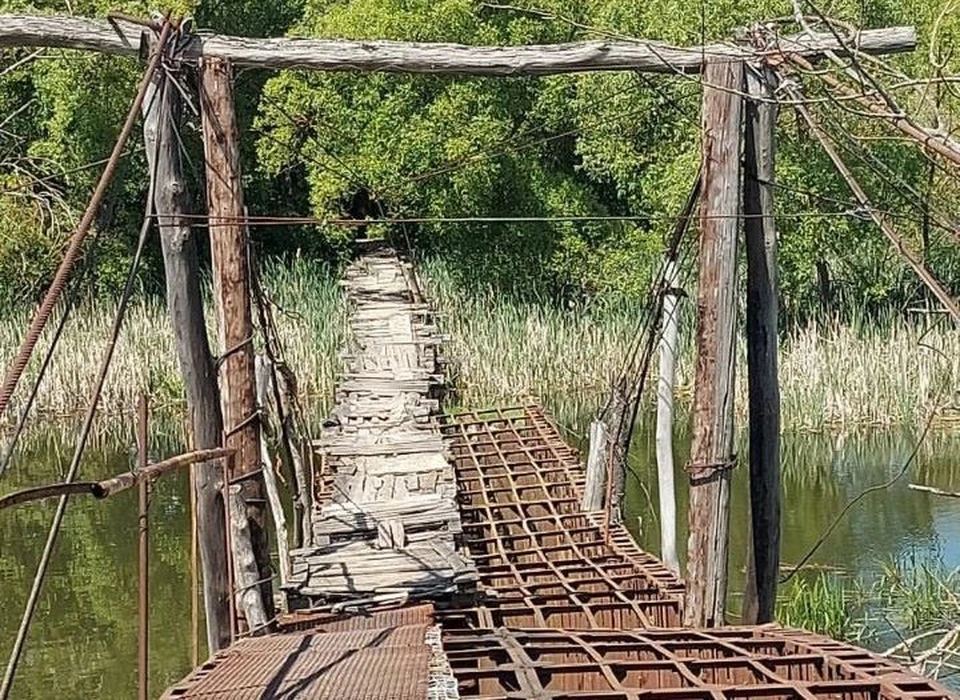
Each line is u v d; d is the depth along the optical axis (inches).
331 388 771.4
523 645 242.4
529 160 998.4
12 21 280.4
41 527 561.6
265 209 1106.1
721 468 295.0
